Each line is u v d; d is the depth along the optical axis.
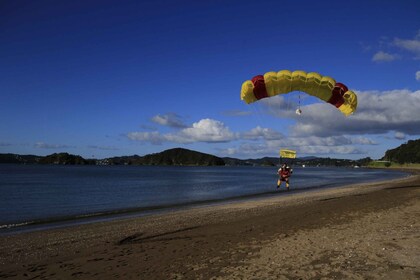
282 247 11.31
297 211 20.28
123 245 13.34
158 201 32.09
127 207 27.72
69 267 10.51
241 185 55.62
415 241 10.95
